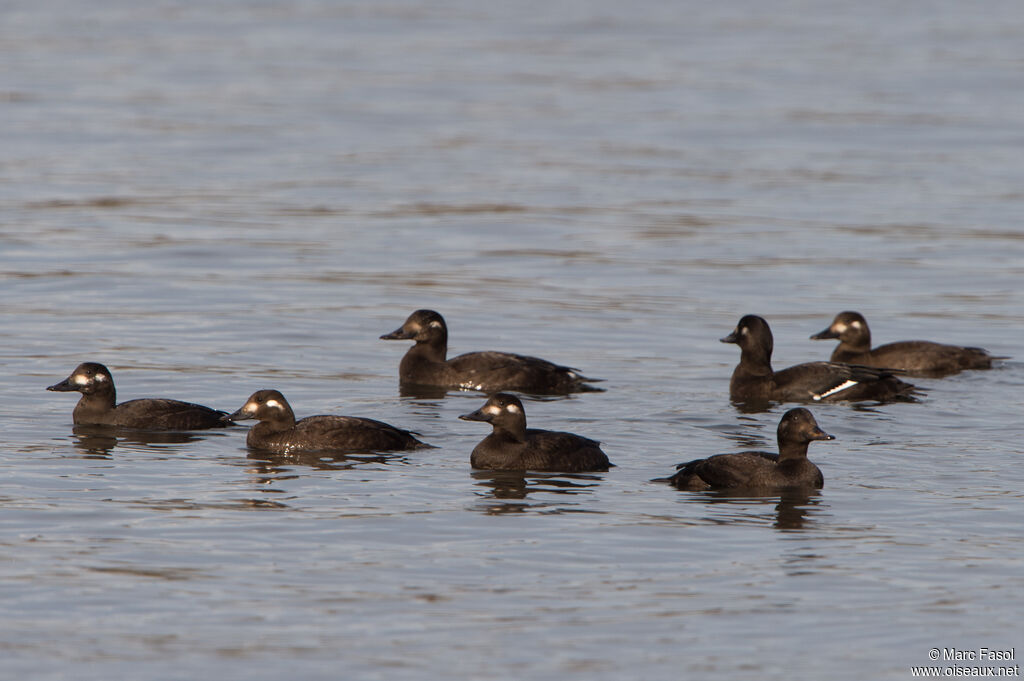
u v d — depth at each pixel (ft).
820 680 35.83
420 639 38.06
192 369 71.41
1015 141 150.41
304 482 51.98
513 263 99.14
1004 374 73.51
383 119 162.81
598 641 38.01
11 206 114.73
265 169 133.59
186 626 38.73
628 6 271.49
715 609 40.24
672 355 76.79
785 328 83.76
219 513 48.03
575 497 50.65
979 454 57.00
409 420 63.21
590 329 82.23
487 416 54.49
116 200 118.21
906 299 90.17
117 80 185.57
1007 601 40.93
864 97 178.60
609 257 100.89
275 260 98.84
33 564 42.86
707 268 97.91
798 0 282.97
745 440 59.82
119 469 53.26
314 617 39.37
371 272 96.02
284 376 71.00
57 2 264.11
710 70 199.21
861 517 48.60
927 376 73.41
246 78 189.37
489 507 49.21
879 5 276.21
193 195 121.08
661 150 145.07
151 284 91.04
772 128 157.58
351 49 216.13
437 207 117.70
